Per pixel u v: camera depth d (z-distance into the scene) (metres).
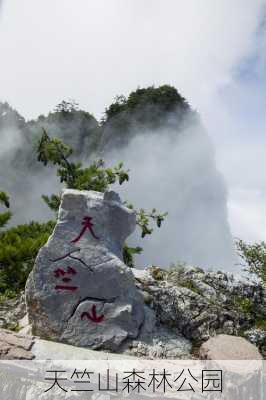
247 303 11.04
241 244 13.30
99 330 9.36
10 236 15.77
